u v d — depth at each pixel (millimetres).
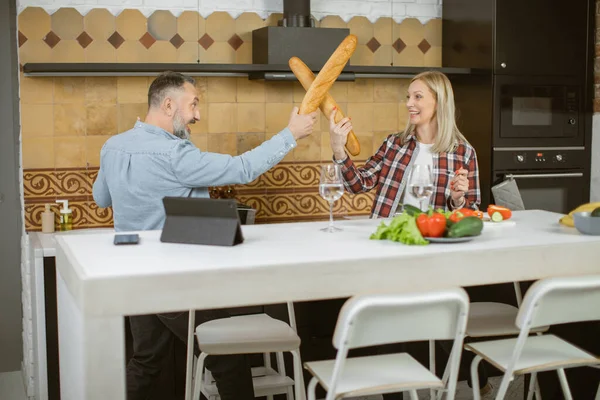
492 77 3980
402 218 2246
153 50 3953
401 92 4414
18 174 3992
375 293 1849
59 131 3842
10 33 3900
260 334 2516
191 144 2791
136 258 2012
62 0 3797
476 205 3271
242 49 4098
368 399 3375
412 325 1904
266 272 1921
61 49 3816
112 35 3887
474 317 2732
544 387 3051
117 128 3920
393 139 3398
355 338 1863
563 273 2230
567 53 4109
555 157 4148
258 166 2705
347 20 4285
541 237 2324
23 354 4047
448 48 4406
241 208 3633
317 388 3377
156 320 2766
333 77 2855
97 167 3912
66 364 2328
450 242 2225
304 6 3908
